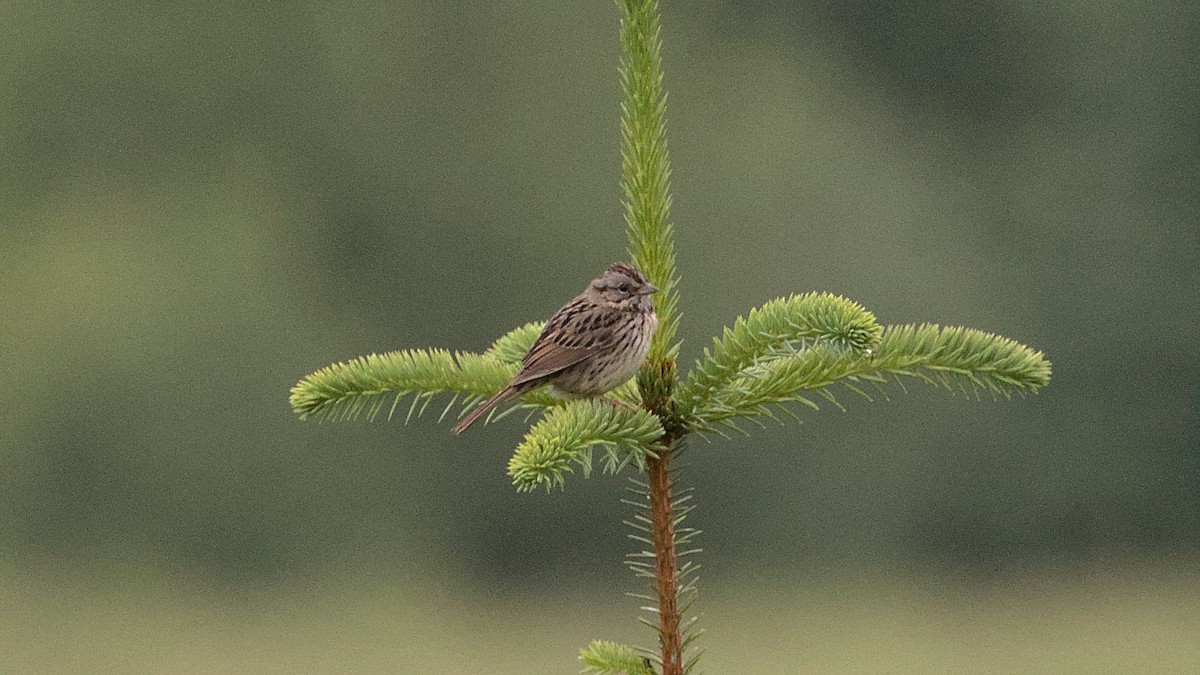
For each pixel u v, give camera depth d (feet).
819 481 109.09
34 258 111.65
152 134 119.85
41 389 108.27
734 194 111.96
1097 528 112.68
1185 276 116.26
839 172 114.42
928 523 109.40
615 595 109.40
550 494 111.86
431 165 118.52
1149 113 122.83
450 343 118.62
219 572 108.68
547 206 118.01
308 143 119.34
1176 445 112.47
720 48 123.75
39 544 108.17
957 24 127.95
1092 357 114.01
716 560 108.17
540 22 120.67
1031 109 124.77
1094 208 119.14
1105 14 126.31
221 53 120.06
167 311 110.42
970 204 119.44
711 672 82.17
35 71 118.32
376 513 110.73
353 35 121.49
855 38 128.26
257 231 115.85
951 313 113.60
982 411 110.32
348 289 117.50
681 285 111.24
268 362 110.01
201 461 108.99
